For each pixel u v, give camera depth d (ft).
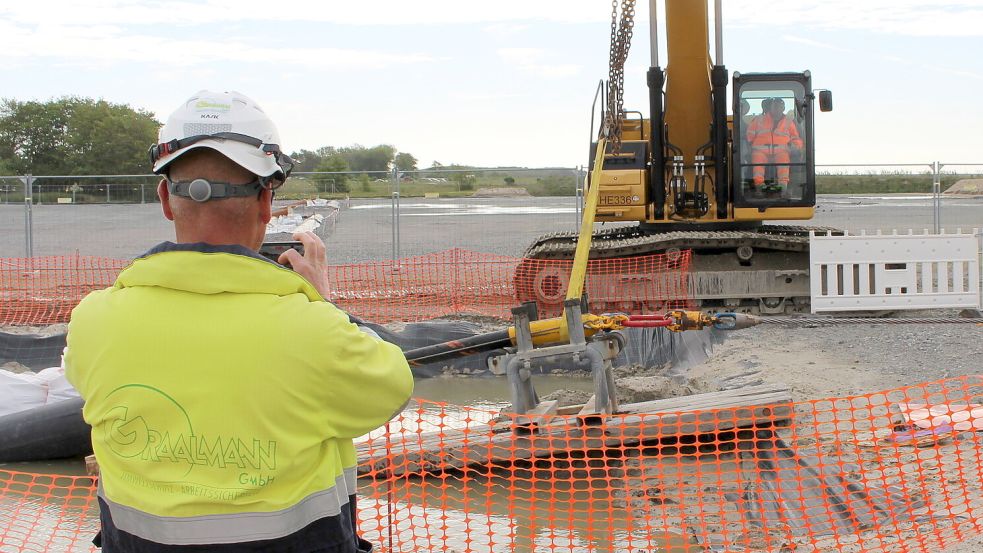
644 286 46.09
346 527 7.66
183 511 7.16
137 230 73.51
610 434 21.09
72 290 50.37
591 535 18.26
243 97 7.64
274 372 7.19
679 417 20.57
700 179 45.19
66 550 17.98
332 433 7.48
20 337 36.78
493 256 61.46
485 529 18.79
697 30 42.60
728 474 20.77
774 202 44.24
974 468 19.13
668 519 18.74
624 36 27.61
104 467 7.55
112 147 230.89
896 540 16.16
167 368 7.22
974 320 38.45
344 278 54.49
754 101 44.29
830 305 42.11
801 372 29.99
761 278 45.55
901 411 22.16
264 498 7.22
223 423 7.16
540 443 21.21
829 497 18.48
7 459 24.77
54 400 27.09
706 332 36.65
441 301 48.78
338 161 202.39
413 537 17.65
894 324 38.34
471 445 21.27
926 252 41.50
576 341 21.30
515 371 21.66
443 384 34.71
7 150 230.68
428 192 66.90
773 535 17.37
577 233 50.24
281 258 8.35
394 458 21.43
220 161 7.35
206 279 7.28
